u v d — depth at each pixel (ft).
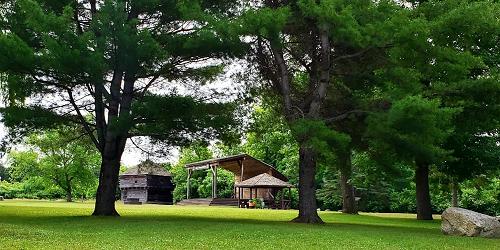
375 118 55.72
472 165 84.23
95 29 59.21
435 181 110.22
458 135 78.54
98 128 70.59
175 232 43.75
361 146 69.62
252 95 73.61
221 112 67.46
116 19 56.34
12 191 243.60
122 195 235.40
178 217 70.74
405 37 52.95
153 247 31.04
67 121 68.74
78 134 83.15
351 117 63.41
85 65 54.90
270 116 79.00
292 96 74.23
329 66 62.95
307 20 62.85
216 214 86.17
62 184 195.42
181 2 59.52
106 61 59.31
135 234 41.01
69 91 65.77
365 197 166.09
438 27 54.19
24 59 54.70
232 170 187.32
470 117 68.90
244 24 55.16
